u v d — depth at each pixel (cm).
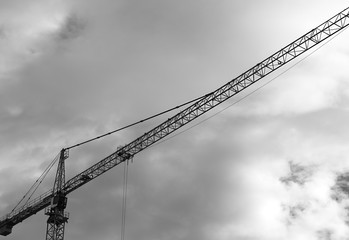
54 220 12044
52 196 12481
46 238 11831
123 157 11975
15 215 13050
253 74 10019
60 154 13138
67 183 12625
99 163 12225
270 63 9906
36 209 12800
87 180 12500
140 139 11600
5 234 13200
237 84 10206
